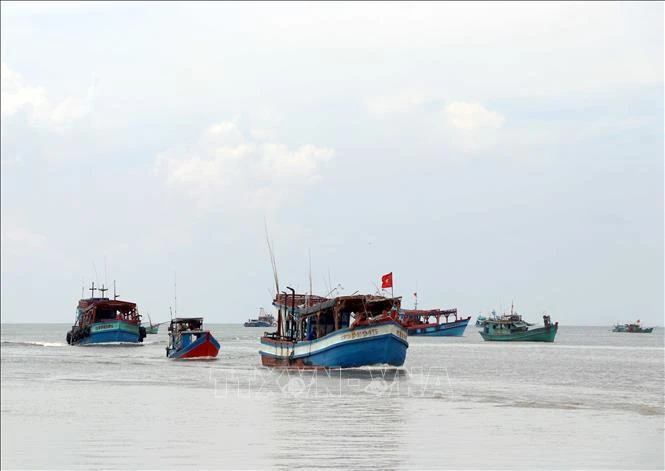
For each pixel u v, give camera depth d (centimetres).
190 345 10388
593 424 4325
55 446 3747
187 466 3344
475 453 3534
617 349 15200
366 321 7275
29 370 8588
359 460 3394
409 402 5309
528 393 5912
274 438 3891
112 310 15675
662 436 3928
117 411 4925
